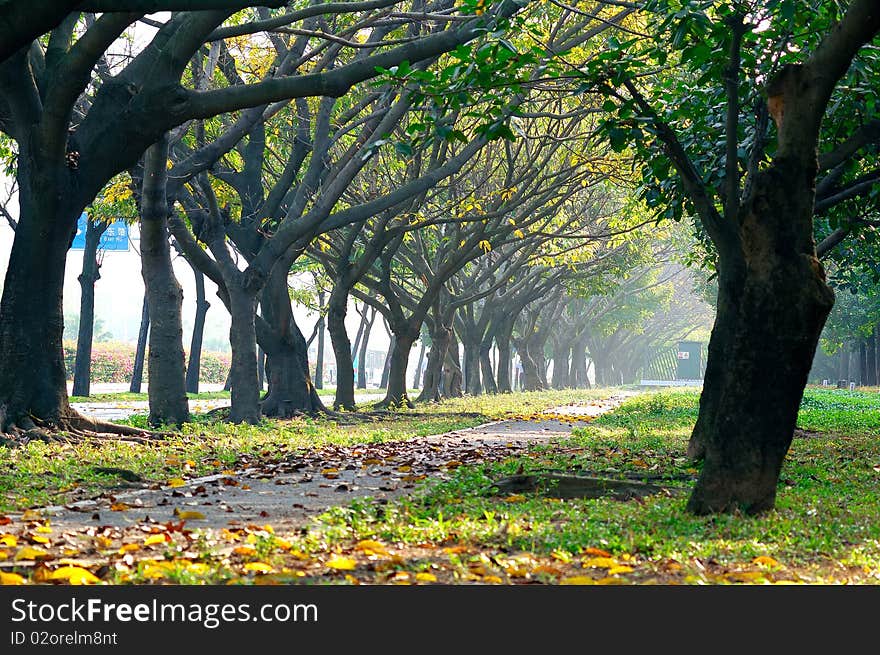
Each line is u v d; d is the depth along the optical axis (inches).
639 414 1210.0
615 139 470.6
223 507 390.0
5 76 602.2
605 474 515.8
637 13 912.3
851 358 3203.7
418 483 475.2
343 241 1368.1
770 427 374.9
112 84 646.5
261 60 1016.2
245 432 807.7
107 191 908.6
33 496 405.1
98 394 1859.0
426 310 1349.7
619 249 1831.9
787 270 369.1
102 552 283.9
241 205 1000.9
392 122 924.6
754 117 568.7
